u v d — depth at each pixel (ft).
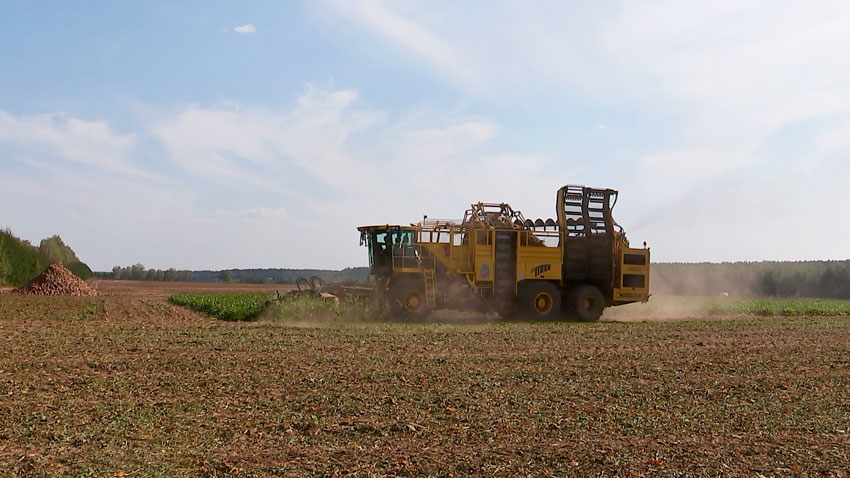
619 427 27.45
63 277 132.05
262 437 25.50
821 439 26.11
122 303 105.70
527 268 82.64
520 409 30.27
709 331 66.95
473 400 31.89
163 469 21.90
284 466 22.27
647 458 23.43
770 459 23.49
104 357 43.24
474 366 41.50
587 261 85.20
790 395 34.32
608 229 86.17
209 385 34.60
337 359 43.32
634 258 87.10
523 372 39.58
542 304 83.41
